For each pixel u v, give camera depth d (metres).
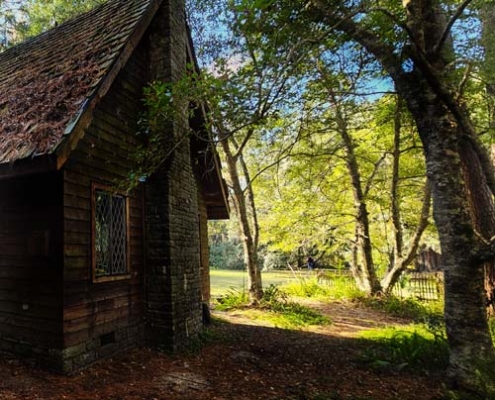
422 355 5.22
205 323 7.79
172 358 5.25
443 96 4.06
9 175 3.79
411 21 4.39
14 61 6.70
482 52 4.54
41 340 4.29
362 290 12.74
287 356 5.79
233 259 29.77
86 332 4.50
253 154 12.36
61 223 4.25
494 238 4.07
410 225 13.98
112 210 5.21
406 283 12.51
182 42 6.79
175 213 5.94
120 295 5.20
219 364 5.18
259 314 9.42
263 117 4.86
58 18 12.23
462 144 6.59
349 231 14.52
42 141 3.75
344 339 7.12
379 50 4.95
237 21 4.42
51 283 4.27
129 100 5.70
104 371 4.43
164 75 6.14
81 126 3.93
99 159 4.92
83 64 4.89
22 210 4.54
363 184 13.31
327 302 11.91
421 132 4.69
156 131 5.59
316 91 5.91
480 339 4.10
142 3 5.98
